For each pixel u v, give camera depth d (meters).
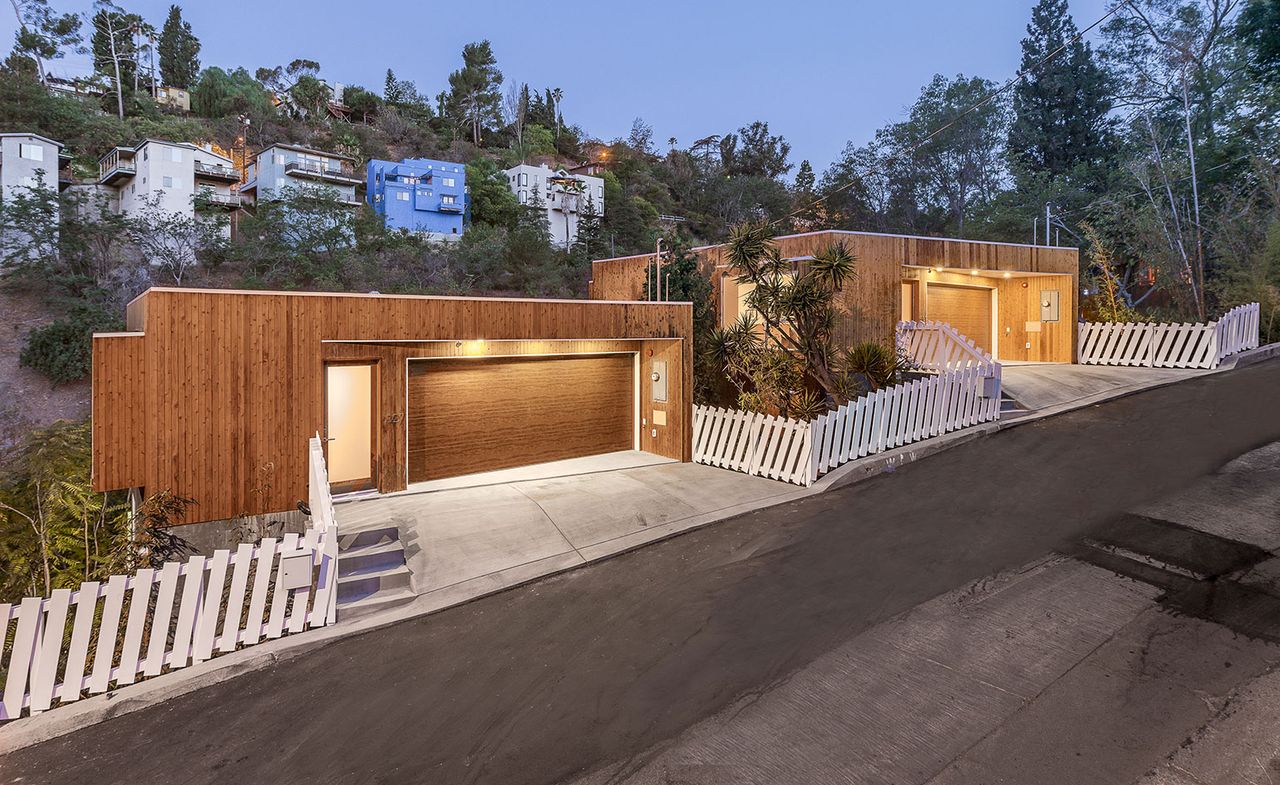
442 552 7.62
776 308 12.40
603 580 6.92
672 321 12.37
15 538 9.00
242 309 8.56
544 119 90.12
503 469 11.60
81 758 4.32
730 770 3.77
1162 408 12.16
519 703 4.66
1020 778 3.53
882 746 3.89
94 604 5.16
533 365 11.99
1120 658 4.62
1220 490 7.71
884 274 15.23
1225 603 5.25
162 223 30.45
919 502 8.61
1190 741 3.71
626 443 13.42
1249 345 17.36
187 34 71.50
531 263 39.00
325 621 6.11
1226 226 21.27
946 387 12.02
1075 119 37.50
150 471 8.01
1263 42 22.97
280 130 59.59
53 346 22.69
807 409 11.42
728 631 5.55
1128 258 24.86
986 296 19.56
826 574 6.60
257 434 8.68
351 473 9.84
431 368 10.75
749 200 66.88
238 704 4.89
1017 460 9.97
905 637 5.17
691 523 8.48
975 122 37.94
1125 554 6.30
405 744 4.25
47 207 28.08
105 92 58.84
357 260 33.28
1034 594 5.68
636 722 4.33
